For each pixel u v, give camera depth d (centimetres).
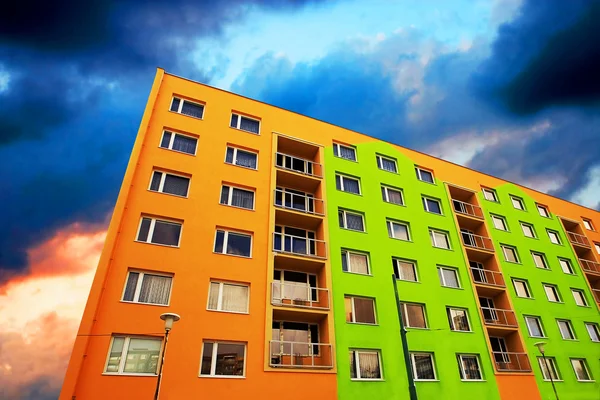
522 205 3186
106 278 1443
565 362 2361
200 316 1517
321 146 2395
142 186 1731
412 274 2192
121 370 1326
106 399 1248
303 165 2416
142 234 1627
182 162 1888
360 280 1967
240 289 1677
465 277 2333
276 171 2106
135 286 1496
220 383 1418
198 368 1414
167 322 1155
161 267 1562
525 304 2484
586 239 3388
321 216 2061
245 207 1930
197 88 2197
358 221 2247
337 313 1795
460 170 2973
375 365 1759
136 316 1425
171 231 1691
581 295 2897
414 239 2331
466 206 2922
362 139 2622
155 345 1415
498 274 2494
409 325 1969
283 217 2012
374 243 2161
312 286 1942
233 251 1762
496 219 2923
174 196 1767
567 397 2191
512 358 2233
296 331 1772
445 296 2170
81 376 1248
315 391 1541
